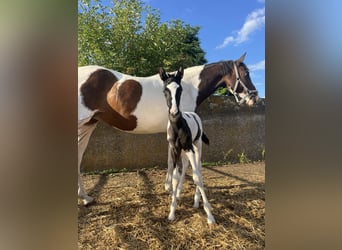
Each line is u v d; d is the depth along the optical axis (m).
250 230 1.79
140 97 2.09
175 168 1.84
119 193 2.34
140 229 1.78
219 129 3.18
